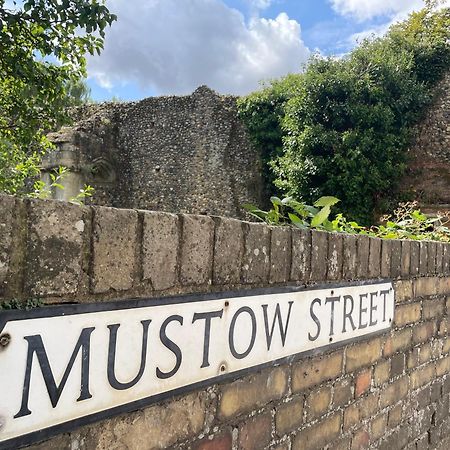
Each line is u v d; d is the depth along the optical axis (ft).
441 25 54.70
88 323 3.05
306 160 45.75
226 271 4.13
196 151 56.65
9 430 2.64
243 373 4.30
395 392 6.97
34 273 2.78
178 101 57.88
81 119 62.90
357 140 44.55
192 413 3.84
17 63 15.29
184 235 3.74
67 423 2.93
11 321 2.65
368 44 50.39
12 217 2.68
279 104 52.31
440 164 47.80
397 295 7.02
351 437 5.94
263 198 53.83
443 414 8.47
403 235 9.14
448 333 8.69
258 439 4.51
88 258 3.08
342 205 45.27
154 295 3.50
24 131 17.13
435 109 49.14
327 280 5.49
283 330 4.79
